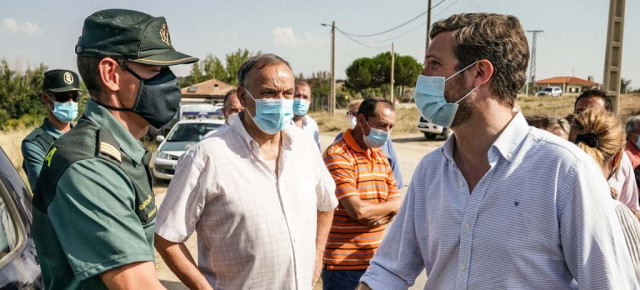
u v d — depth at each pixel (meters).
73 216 1.39
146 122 1.74
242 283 2.26
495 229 1.62
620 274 1.49
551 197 1.55
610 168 2.46
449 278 1.75
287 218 2.32
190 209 2.22
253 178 2.28
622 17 9.55
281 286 2.29
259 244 2.23
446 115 1.75
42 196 1.47
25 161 3.84
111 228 1.41
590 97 4.15
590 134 2.24
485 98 1.69
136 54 1.63
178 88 1.79
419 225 1.92
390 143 4.06
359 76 59.50
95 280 1.46
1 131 23.66
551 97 51.84
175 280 5.04
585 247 1.50
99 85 1.62
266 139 2.41
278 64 2.38
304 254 2.36
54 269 1.49
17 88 29.17
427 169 1.91
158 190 9.79
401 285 2.01
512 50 1.66
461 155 1.79
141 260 1.44
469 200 1.69
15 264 1.96
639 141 3.88
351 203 3.22
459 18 1.73
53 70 4.18
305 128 5.34
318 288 4.88
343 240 3.34
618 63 9.55
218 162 2.24
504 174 1.63
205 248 2.34
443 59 1.74
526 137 1.65
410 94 60.50
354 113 5.34
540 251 1.57
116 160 1.51
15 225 2.17
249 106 2.37
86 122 1.58
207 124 11.73
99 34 1.62
